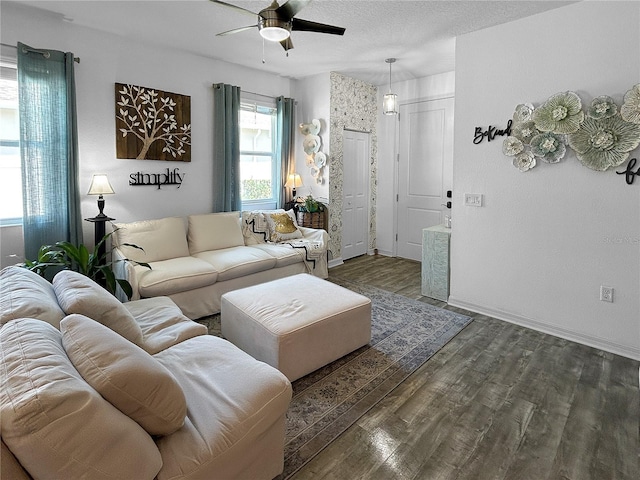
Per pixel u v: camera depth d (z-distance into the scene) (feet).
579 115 9.23
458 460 5.86
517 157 10.52
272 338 7.59
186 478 3.98
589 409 7.07
